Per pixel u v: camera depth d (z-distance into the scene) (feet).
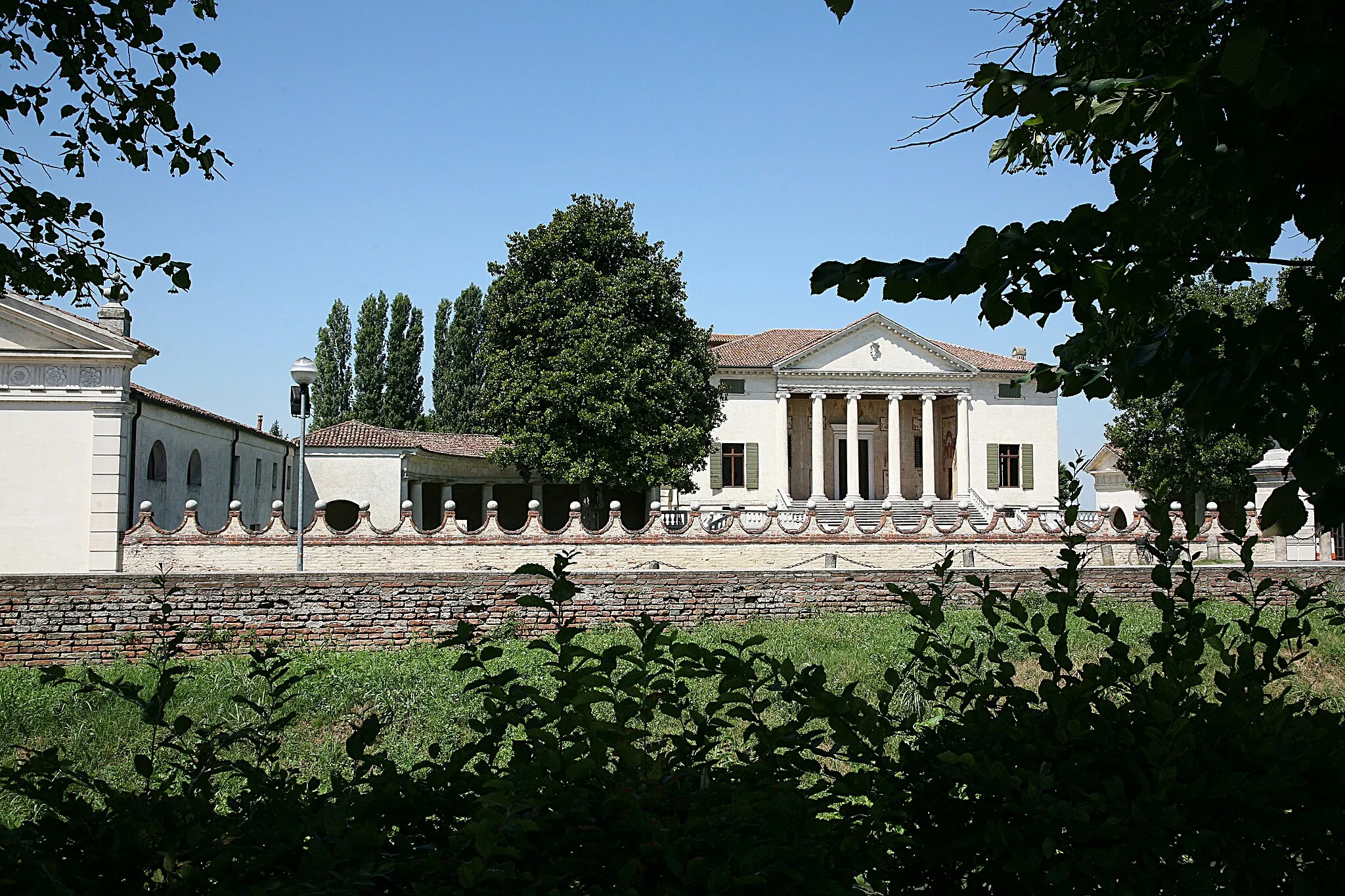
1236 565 67.92
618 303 107.96
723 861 8.68
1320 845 9.39
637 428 106.42
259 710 13.15
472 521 150.51
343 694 43.75
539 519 88.94
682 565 90.43
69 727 38.86
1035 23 14.34
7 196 19.62
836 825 9.65
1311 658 45.32
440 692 44.45
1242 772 9.79
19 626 56.13
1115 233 9.68
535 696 11.20
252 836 9.48
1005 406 156.56
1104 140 14.08
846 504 146.30
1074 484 13.09
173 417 94.73
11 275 20.36
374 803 9.77
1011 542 93.45
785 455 150.82
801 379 151.53
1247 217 9.40
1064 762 10.19
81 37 19.34
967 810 10.05
